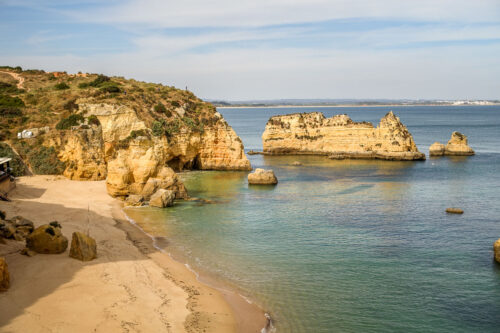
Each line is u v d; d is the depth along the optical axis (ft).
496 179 240.73
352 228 143.64
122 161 181.78
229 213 163.53
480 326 81.10
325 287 96.94
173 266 107.14
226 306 86.69
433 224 148.15
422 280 100.99
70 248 102.63
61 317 73.41
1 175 163.12
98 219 145.28
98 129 228.22
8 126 227.61
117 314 76.79
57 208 152.05
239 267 108.37
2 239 102.12
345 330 79.00
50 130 228.63
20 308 75.00
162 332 73.56
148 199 181.88
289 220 153.79
